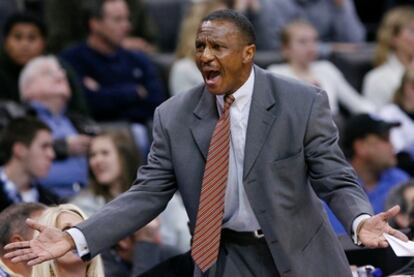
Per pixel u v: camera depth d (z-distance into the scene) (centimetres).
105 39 2011
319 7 2383
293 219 939
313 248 950
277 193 932
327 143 938
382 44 2173
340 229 1373
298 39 2064
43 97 1795
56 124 1795
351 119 1695
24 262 991
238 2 2222
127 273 1337
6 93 1908
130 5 2273
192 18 2091
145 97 2039
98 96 1992
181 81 2055
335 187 923
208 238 927
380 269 1119
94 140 1548
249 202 935
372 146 1662
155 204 962
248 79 943
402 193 1380
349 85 2222
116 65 2030
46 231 912
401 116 1945
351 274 968
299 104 942
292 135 938
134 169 1557
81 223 931
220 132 936
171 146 958
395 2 2597
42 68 1809
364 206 902
